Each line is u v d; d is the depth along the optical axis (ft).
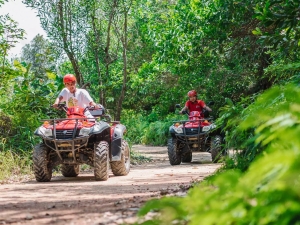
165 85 77.00
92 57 58.18
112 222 11.43
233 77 61.05
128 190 21.40
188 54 46.60
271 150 4.85
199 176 27.91
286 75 22.74
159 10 82.69
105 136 31.37
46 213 13.82
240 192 4.71
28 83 42.80
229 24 38.24
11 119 39.27
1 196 20.20
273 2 21.50
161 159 56.29
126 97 110.32
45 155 29.91
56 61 52.95
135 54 94.84
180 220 5.66
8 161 34.88
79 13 53.26
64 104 31.50
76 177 33.50
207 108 46.11
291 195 4.16
